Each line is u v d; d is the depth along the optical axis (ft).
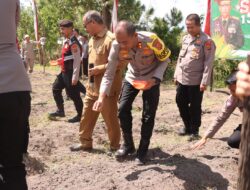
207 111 28.73
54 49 77.30
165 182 14.47
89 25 16.79
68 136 21.15
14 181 9.12
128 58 15.34
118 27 14.75
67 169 15.78
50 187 14.29
